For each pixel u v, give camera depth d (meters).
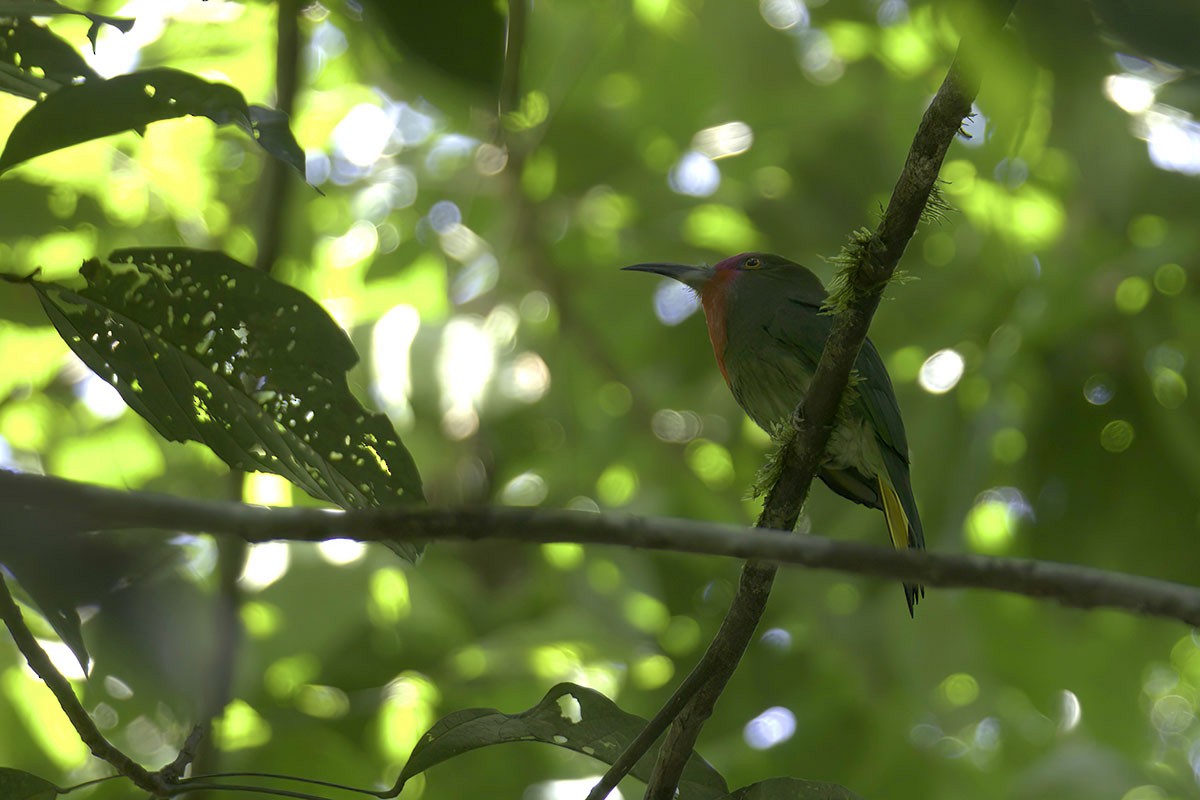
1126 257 11.24
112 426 12.67
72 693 4.24
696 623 13.01
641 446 14.14
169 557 2.97
